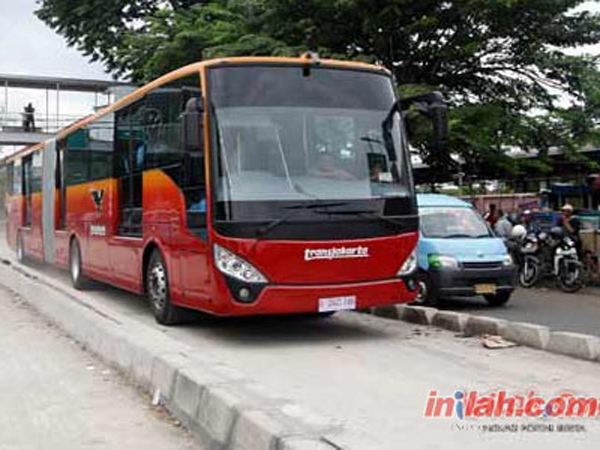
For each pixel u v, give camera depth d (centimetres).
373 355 841
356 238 883
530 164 1986
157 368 696
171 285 995
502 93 1997
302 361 812
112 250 1255
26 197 2062
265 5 1883
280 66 914
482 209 2839
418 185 2314
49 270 1888
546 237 1684
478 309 1338
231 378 618
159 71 2097
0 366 844
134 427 616
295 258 856
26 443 576
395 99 968
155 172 1041
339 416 589
